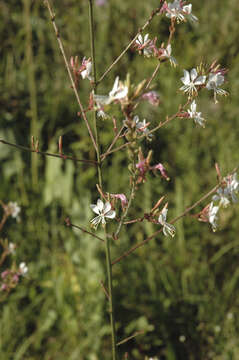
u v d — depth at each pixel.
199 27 1.42
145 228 1.01
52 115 1.20
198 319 0.91
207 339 0.90
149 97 0.58
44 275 0.95
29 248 1.00
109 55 1.32
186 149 1.17
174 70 1.29
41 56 1.28
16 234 1.01
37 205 1.06
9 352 0.87
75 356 0.86
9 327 0.88
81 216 0.97
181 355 0.89
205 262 0.96
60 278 0.91
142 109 1.16
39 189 1.10
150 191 1.08
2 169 1.09
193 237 1.01
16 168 1.10
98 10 1.39
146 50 0.63
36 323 0.90
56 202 1.05
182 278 0.93
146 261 0.95
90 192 1.09
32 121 1.17
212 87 0.62
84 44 1.34
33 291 0.92
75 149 1.16
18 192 1.10
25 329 0.89
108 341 0.89
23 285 0.93
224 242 1.00
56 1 1.37
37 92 1.24
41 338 0.88
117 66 1.30
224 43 1.39
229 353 0.87
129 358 0.88
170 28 0.62
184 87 0.63
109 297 0.65
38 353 0.88
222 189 0.64
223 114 1.23
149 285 0.92
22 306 0.92
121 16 1.39
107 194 0.62
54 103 1.21
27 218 1.05
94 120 0.63
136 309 0.90
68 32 1.34
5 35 1.29
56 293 0.90
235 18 1.43
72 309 0.89
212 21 1.43
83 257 0.93
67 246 0.95
